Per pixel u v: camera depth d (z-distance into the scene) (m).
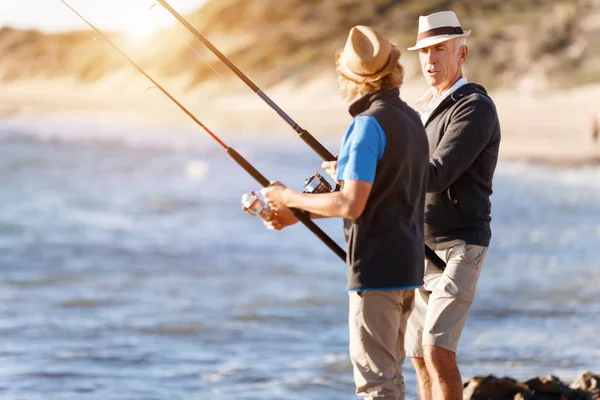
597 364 13.26
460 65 8.13
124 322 18.12
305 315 18.75
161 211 45.16
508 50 173.12
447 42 8.03
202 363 14.45
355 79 6.45
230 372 13.77
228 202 50.12
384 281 6.37
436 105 8.00
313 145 7.54
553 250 27.14
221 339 16.39
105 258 28.72
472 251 7.75
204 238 33.62
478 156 7.78
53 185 60.94
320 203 6.34
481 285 20.84
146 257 28.97
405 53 152.38
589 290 20.17
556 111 126.12
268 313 18.97
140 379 13.41
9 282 23.66
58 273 25.48
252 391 12.62
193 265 27.05
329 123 158.00
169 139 142.50
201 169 79.75
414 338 8.31
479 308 18.06
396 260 6.38
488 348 14.43
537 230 32.47
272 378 13.33
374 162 6.25
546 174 63.34
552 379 10.09
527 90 152.88
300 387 12.80
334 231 33.94
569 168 69.62
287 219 7.12
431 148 7.97
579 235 30.94
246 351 15.31
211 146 122.00
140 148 115.38
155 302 20.58
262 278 24.33
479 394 9.96
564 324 16.53
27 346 15.67
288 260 27.73
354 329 6.62
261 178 7.16
